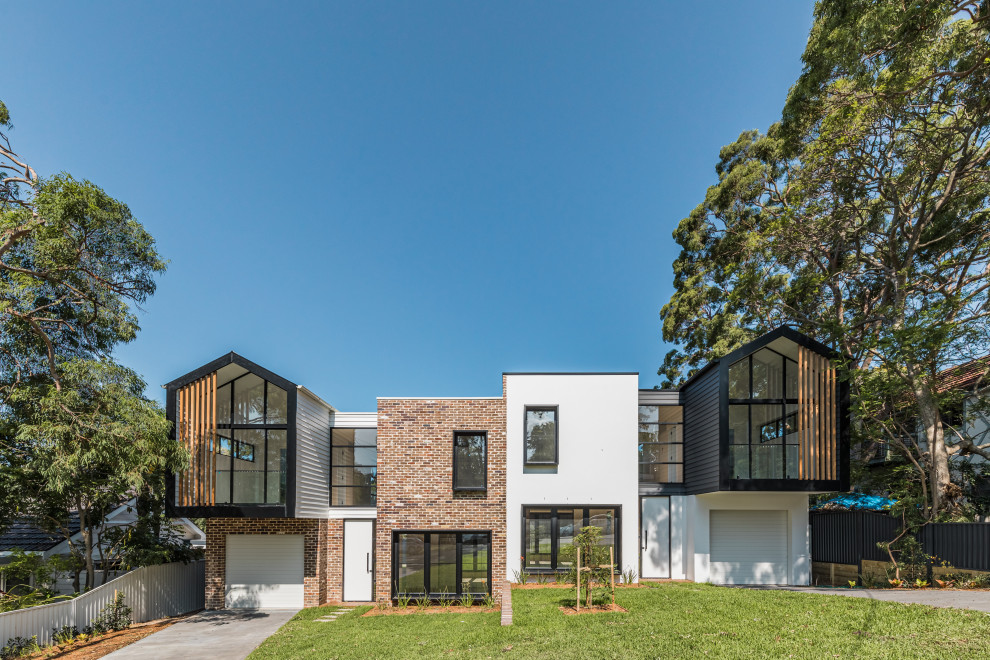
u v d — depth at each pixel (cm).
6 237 1508
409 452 1764
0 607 1447
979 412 1894
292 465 1620
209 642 1320
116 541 1769
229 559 1791
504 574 1709
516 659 931
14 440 1548
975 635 859
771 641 915
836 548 1922
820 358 1686
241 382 1708
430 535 1730
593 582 1494
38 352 1645
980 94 1566
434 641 1145
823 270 2312
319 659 1082
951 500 1669
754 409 1716
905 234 1898
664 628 1036
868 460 2195
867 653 819
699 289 2958
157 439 1469
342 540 1886
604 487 1803
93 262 1619
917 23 1434
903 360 1680
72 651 1265
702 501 1781
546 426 1836
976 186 1783
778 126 2428
